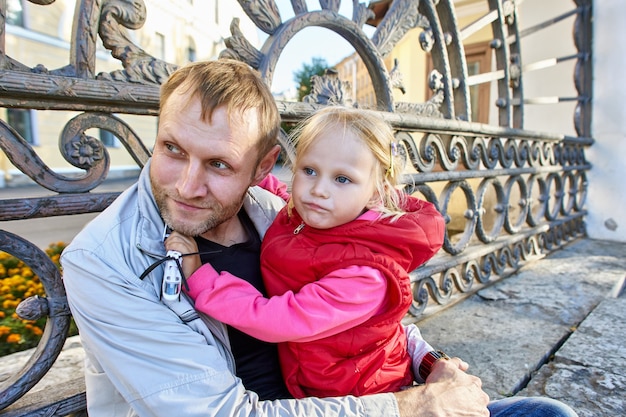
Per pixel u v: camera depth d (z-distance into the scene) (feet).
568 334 7.76
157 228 3.34
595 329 7.80
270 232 4.03
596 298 9.40
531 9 17.17
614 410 5.53
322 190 3.53
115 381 3.02
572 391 5.96
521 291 9.83
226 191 3.20
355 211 3.61
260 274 4.09
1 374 6.36
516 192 17.56
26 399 4.42
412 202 4.26
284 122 5.81
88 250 2.94
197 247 3.57
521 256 11.93
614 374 6.34
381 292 3.52
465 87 8.82
